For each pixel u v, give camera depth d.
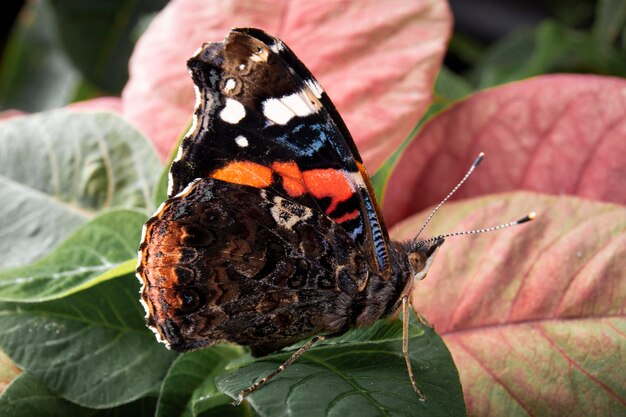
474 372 0.22
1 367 0.22
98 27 0.31
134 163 0.24
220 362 0.22
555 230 0.23
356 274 0.22
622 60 0.29
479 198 0.24
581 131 0.24
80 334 0.22
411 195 0.25
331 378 0.21
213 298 0.22
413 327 0.21
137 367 0.22
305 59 0.24
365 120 0.24
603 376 0.22
